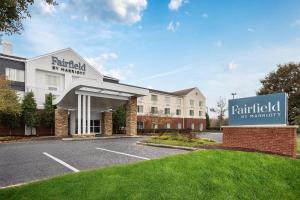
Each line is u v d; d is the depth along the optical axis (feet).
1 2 20.71
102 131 103.71
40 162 33.78
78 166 30.86
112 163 32.17
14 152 43.98
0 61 91.91
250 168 26.53
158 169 24.91
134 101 95.45
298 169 27.12
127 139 75.77
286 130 35.35
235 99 43.47
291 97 147.13
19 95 91.45
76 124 101.76
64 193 20.17
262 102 39.47
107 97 87.20
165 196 20.18
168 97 171.12
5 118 88.07
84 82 74.28
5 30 23.30
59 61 106.42
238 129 42.16
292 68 151.74
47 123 97.81
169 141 57.31
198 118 194.18
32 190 20.84
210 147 43.68
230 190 22.34
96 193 20.08
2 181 24.79
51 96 99.35
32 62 98.43
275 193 23.09
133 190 20.61
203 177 23.72
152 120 151.84
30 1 22.59
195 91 194.08
